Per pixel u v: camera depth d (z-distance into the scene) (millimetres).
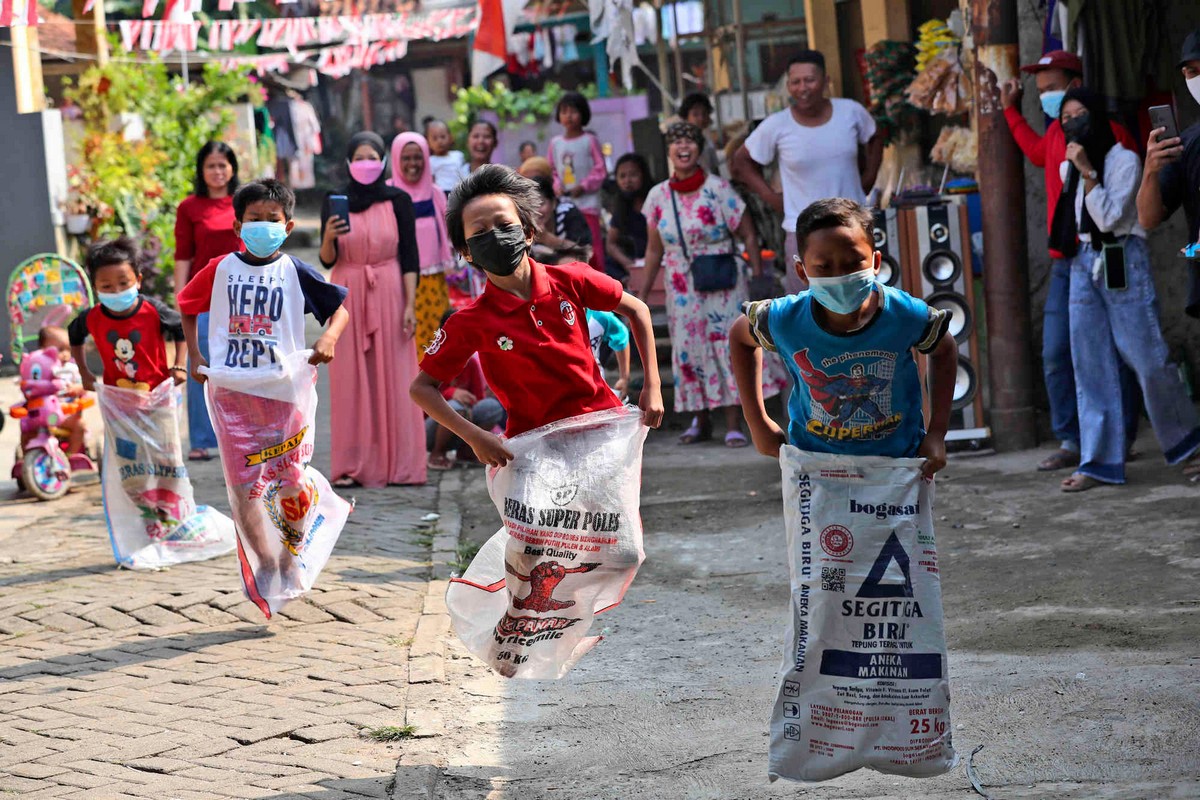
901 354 3703
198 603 6488
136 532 7281
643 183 12133
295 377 6129
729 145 12367
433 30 15156
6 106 15836
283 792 4270
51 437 9562
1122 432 7781
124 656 5832
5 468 10656
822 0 12648
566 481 4223
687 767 4332
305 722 4914
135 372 7219
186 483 7348
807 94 9477
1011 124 8734
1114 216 7402
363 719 4930
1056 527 7082
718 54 15781
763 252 11750
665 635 5895
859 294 3570
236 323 6176
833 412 3795
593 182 13047
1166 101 8727
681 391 10406
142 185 17188
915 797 3936
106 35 17703
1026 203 9883
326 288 6332
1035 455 8938
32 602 6648
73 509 9133
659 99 23203
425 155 10062
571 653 4445
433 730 4781
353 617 6250
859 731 3680
